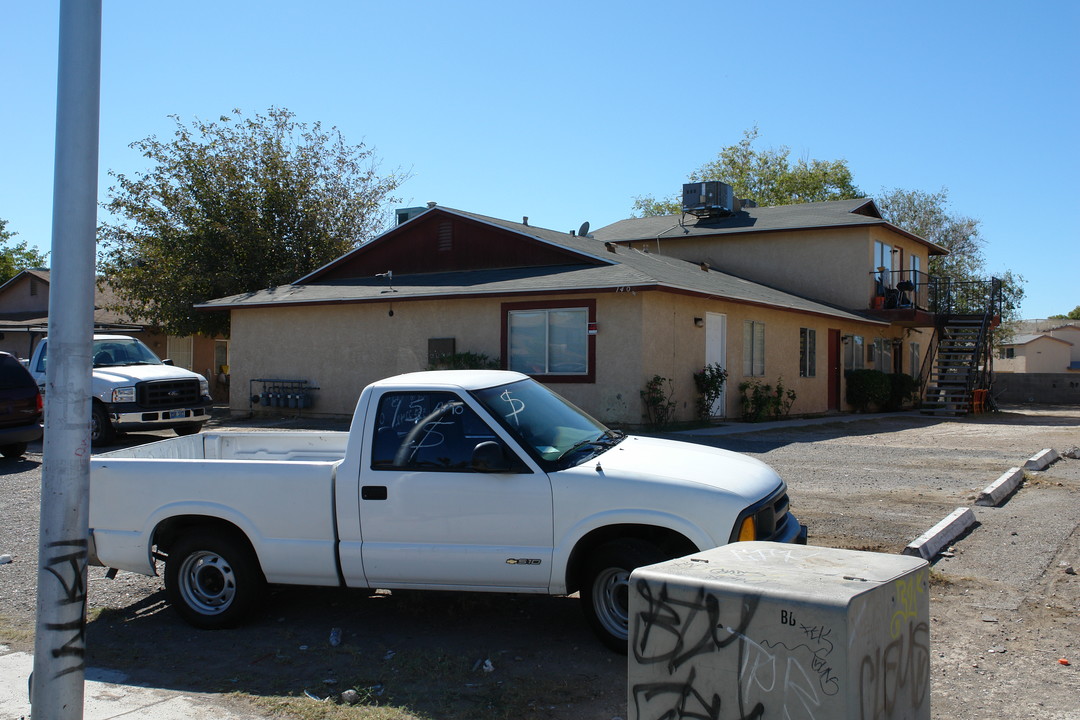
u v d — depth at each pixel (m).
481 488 5.43
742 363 20.48
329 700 4.70
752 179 52.56
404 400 5.75
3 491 10.95
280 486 5.78
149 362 16.91
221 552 5.93
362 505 5.62
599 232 32.59
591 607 5.32
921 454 13.28
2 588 6.92
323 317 21.28
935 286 30.36
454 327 19.38
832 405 25.20
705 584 2.85
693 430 16.75
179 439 7.36
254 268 27.38
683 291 17.05
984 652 5.13
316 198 28.81
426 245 22.11
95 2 3.56
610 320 17.28
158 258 26.59
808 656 2.64
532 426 5.74
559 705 4.58
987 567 6.82
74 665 3.53
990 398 27.80
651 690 2.93
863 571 2.96
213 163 27.05
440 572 5.51
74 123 3.51
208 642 5.74
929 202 46.59
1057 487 10.05
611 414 17.22
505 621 6.02
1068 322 62.59
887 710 2.79
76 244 3.52
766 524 5.26
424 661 5.25
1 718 4.50
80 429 3.55
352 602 6.56
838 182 52.03
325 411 21.23
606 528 5.28
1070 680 4.72
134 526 6.07
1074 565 6.83
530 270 20.05
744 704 2.75
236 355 22.58
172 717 4.52
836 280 27.28
